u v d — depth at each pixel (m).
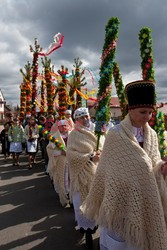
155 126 2.97
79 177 3.84
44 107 11.36
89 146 3.93
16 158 10.88
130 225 2.12
